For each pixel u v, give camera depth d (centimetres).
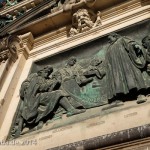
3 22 1628
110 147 621
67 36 1202
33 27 1277
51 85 919
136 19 1057
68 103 842
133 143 605
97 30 1106
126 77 777
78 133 732
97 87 856
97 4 1201
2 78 1073
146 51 845
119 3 1191
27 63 1170
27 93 926
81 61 999
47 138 770
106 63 877
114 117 719
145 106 705
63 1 1325
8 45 1188
